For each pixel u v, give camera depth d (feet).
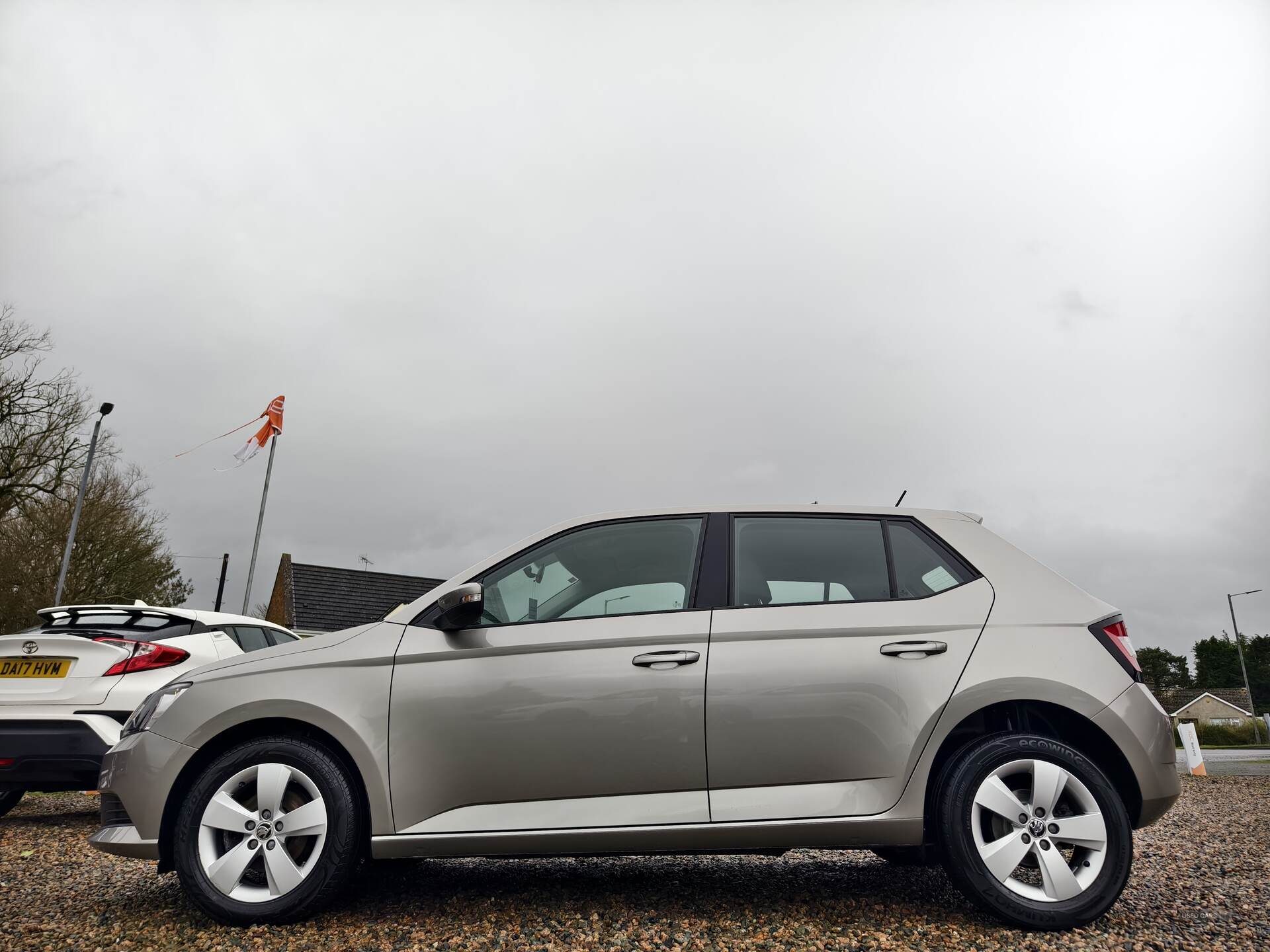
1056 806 11.59
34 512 102.27
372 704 11.82
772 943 10.66
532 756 11.60
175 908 12.53
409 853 11.46
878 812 11.38
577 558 12.82
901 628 11.94
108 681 21.01
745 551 12.67
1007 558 12.73
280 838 11.54
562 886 13.64
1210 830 20.51
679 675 11.71
